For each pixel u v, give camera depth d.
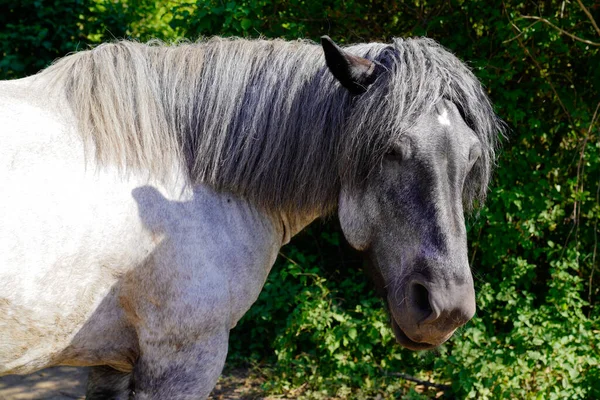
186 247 2.14
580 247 4.49
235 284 2.25
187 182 2.21
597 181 4.41
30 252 1.89
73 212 1.96
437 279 1.94
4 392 3.82
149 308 2.12
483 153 2.19
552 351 3.58
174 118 2.25
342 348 4.04
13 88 2.09
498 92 4.18
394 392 3.85
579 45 4.16
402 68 2.05
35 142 1.97
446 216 1.96
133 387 2.25
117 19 5.35
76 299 2.01
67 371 4.15
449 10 4.22
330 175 2.35
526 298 4.06
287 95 2.32
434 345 2.10
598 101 4.38
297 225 2.49
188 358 2.18
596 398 3.52
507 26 4.00
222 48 2.37
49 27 5.19
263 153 2.31
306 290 4.15
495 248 4.21
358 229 2.20
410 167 2.00
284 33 4.36
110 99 2.14
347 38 4.42
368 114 2.08
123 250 2.05
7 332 1.93
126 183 2.08
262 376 4.21
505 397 3.45
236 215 2.28
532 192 4.18
